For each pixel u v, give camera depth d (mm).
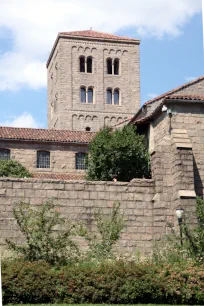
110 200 39188
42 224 33594
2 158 61375
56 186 38562
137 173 52312
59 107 105125
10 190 37875
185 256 35125
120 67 108438
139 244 38969
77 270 28906
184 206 39250
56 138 62844
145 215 39500
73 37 107188
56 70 109312
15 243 36812
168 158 40875
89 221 38594
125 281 28844
